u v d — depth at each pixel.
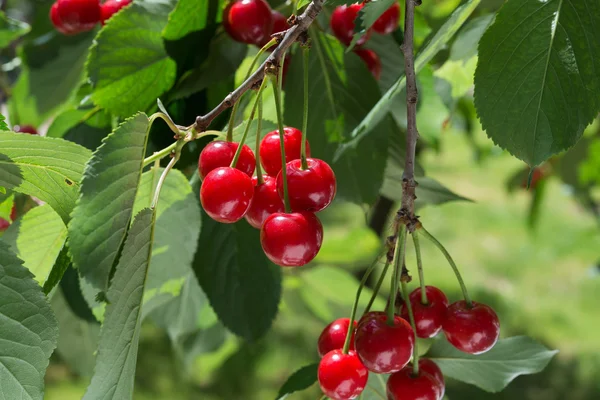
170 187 0.57
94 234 0.47
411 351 0.52
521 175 1.28
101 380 0.47
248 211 0.52
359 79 0.61
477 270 2.72
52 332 0.48
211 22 0.60
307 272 0.84
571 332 2.25
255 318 0.61
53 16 0.63
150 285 0.60
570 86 0.51
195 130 0.50
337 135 0.61
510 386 1.92
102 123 0.63
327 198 0.51
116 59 0.59
